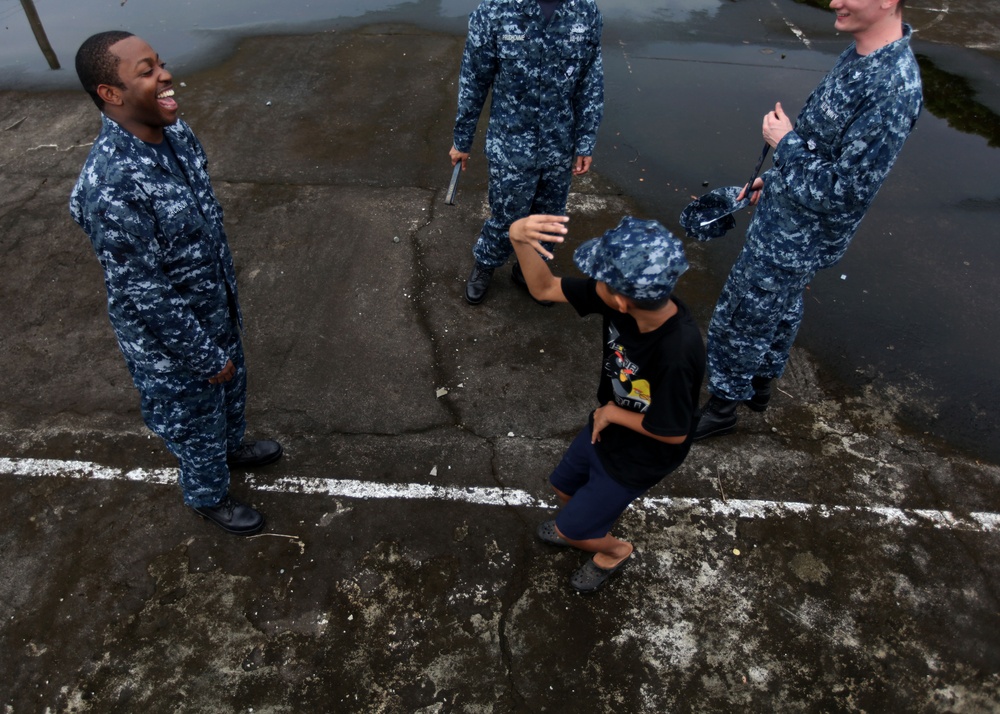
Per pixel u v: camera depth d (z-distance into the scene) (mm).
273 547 2998
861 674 2668
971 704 2598
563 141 3621
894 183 5422
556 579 2920
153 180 2125
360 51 6965
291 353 3885
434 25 7543
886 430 3572
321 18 7684
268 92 6270
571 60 3330
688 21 7859
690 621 2805
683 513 3170
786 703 2590
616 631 2768
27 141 5543
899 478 3344
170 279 2336
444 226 4812
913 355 3996
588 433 2547
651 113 6199
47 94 6180
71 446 3373
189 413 2576
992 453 3486
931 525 3152
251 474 3283
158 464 3307
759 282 2957
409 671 2635
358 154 5496
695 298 4348
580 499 2496
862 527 3137
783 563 2996
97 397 3609
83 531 3037
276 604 2812
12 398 3592
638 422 2230
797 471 3359
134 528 3053
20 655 2652
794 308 3154
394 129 5801
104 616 2766
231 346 2803
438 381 3760
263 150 5516
